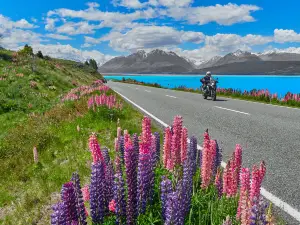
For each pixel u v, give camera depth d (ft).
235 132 34.19
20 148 31.99
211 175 14.42
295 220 14.20
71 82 138.72
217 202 13.05
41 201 19.11
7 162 28.04
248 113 49.49
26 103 80.48
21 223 16.89
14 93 87.25
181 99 80.12
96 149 12.15
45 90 107.45
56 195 19.84
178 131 14.96
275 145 28.02
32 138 34.99
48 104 79.30
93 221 11.35
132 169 10.93
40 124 43.27
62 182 21.54
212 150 14.07
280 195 16.89
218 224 12.04
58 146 31.35
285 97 72.33
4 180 24.18
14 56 153.79
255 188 10.57
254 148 27.09
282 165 22.12
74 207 10.00
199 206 12.88
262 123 39.73
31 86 104.17
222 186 13.73
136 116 46.55
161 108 58.80
